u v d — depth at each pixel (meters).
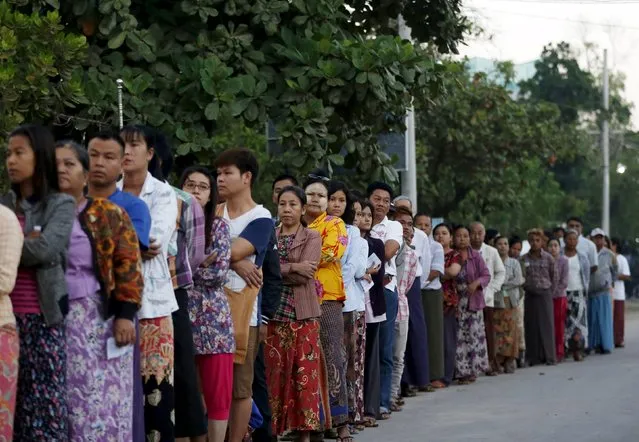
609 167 54.94
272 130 15.01
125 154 8.44
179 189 9.24
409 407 14.55
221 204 10.00
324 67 14.32
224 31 14.56
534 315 20.88
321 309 11.45
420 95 15.20
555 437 11.75
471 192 30.56
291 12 15.12
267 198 23.70
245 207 9.99
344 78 14.45
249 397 9.85
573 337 22.03
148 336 8.30
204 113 14.18
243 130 26.92
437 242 16.59
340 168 15.98
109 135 8.09
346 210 12.23
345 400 11.58
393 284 13.67
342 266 12.00
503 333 19.31
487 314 19.12
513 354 19.31
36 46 12.23
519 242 20.81
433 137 28.77
